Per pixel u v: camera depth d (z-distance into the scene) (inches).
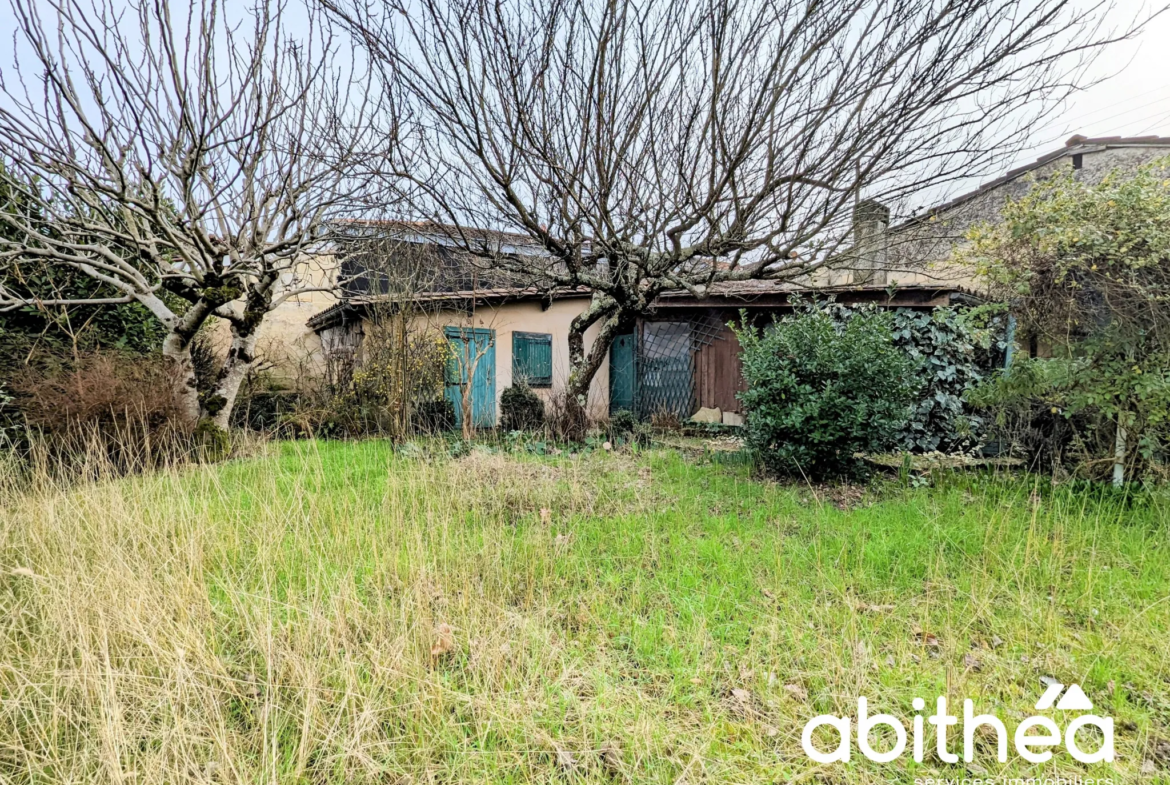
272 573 108.4
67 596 88.8
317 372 396.2
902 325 240.4
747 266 271.6
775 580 112.0
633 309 262.1
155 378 219.3
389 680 77.3
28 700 70.4
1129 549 124.6
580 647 90.0
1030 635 92.2
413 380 287.7
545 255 317.4
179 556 112.7
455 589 108.0
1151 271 149.1
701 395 326.3
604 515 153.3
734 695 79.0
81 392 191.2
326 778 64.4
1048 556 119.4
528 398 291.1
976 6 157.2
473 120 187.8
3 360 213.8
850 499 172.2
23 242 219.8
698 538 134.6
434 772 65.6
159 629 83.1
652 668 84.7
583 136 189.9
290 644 85.1
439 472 180.7
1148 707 76.4
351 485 175.2
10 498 143.2
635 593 106.4
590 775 65.6
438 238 258.4
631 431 267.7
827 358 184.4
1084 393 158.2
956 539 130.8
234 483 170.7
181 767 63.3
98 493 142.4
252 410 318.7
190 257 217.6
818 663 85.7
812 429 180.9
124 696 72.7
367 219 262.4
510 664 83.3
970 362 236.7
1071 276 161.5
